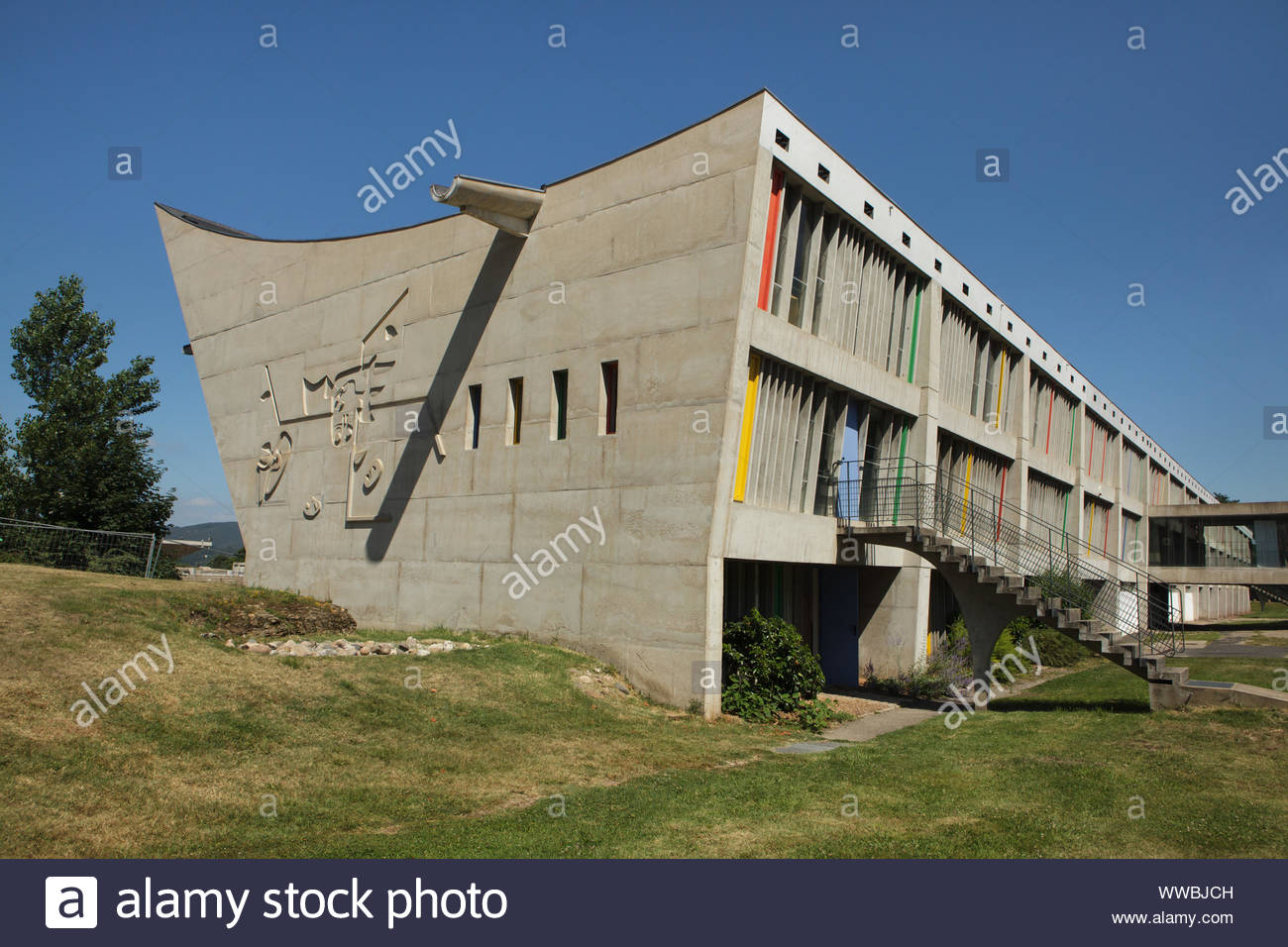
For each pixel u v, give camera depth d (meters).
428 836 7.77
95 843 7.16
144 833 7.46
